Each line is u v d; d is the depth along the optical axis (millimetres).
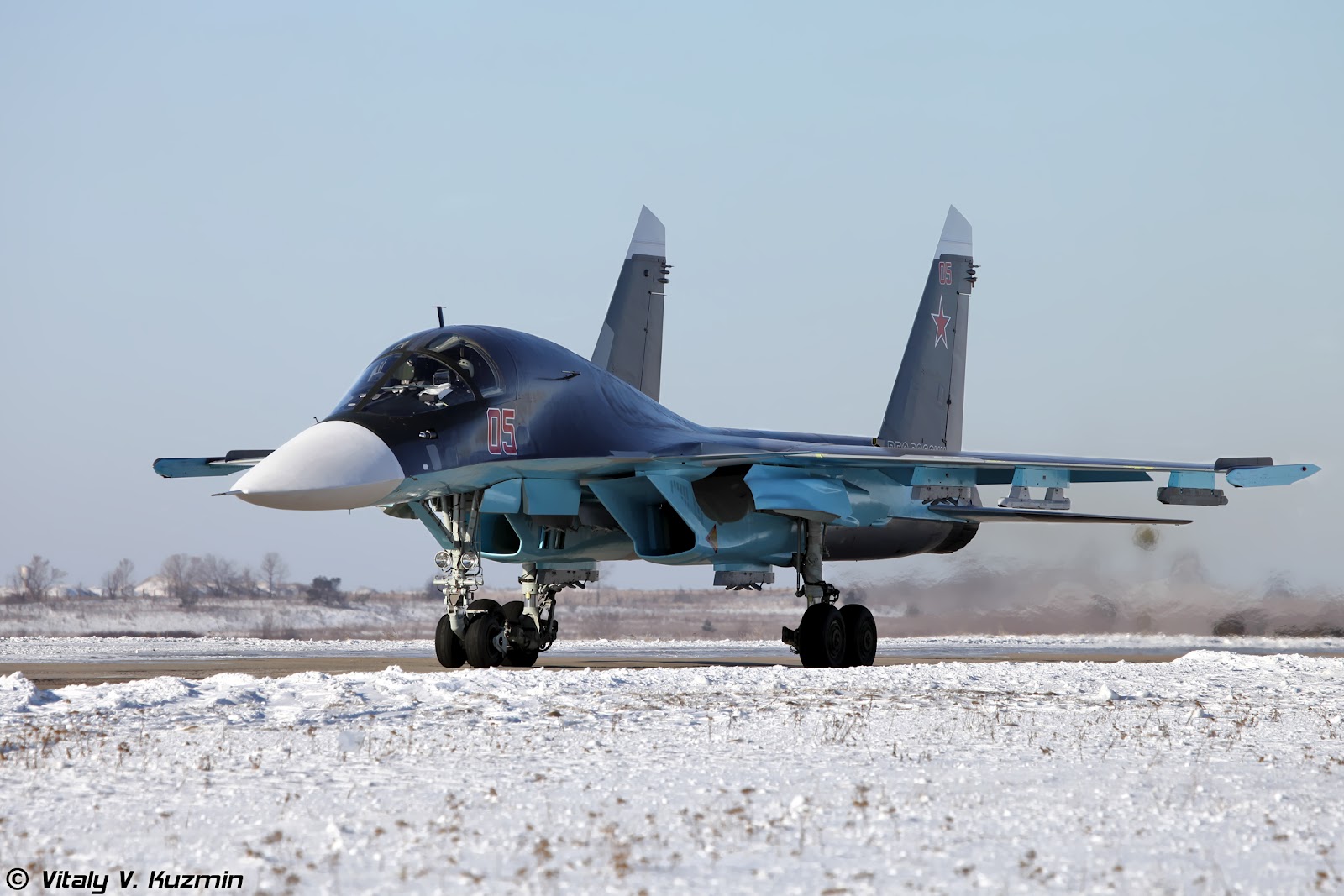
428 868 17156
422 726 31312
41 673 54844
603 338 77438
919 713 35344
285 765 25438
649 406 62656
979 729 32031
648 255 79375
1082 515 72688
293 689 39656
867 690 42094
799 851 18125
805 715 34375
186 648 87812
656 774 24391
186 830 19484
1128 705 38875
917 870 17172
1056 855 18109
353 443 50000
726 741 29203
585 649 90062
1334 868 17625
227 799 21750
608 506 59969
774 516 61594
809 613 61781
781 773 24688
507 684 42031
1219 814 21156
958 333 81375
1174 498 63500
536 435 55812
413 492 52094
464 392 54094
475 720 32438
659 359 79750
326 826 19641
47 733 30172
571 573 64812
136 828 19578
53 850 18250
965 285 81750
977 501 73000
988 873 17016
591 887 16281
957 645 99375
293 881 16531
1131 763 26672
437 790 22625
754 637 133875
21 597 170750
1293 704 40344
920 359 79125
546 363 57469
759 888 16281
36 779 23766
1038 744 29469
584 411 57875
